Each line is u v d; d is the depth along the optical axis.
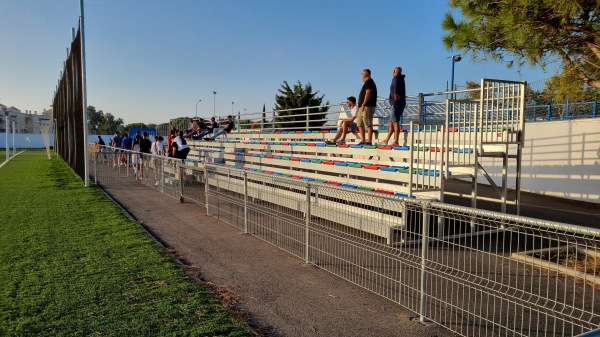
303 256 6.88
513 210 11.88
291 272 6.12
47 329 4.08
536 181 15.70
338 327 4.37
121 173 17.78
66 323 4.20
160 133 34.50
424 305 4.50
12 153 47.75
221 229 8.93
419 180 8.62
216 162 18.69
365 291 5.38
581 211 12.20
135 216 10.33
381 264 6.30
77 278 5.54
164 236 8.30
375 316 4.64
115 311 4.50
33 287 5.18
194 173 11.67
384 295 5.22
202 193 11.23
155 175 15.16
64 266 6.05
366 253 6.42
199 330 4.07
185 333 4.00
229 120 21.17
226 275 5.99
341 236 6.23
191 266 6.39
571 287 5.51
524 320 4.57
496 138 9.06
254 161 15.53
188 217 10.22
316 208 6.81
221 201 9.81
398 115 10.19
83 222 9.18
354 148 11.16
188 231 8.74
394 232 6.10
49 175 20.77
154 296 4.96
